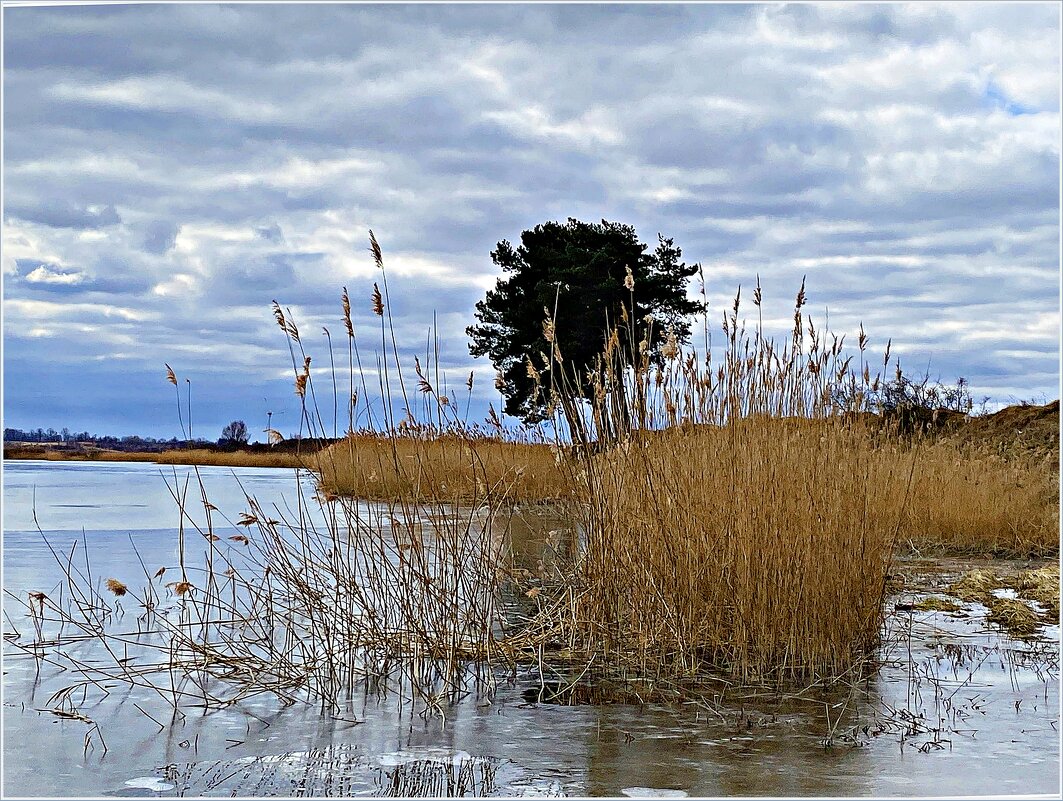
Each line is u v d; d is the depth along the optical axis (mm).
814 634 6504
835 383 7289
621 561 6727
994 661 6930
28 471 32062
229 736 5145
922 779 4480
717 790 4332
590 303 26172
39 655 6852
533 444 8523
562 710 5668
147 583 9492
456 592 6438
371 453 6910
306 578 6609
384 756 4809
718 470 6902
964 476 14320
